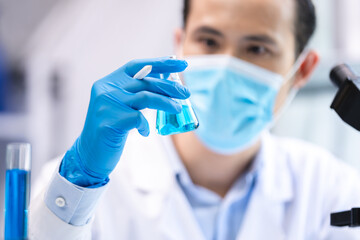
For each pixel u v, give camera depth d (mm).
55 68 2883
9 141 2699
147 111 1800
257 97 1514
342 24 2408
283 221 1619
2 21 2857
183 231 1553
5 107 2754
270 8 1461
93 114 1034
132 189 1618
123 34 2898
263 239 1569
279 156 1773
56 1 2963
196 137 1599
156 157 1683
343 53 2275
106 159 1040
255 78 1499
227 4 1462
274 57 1513
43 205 1077
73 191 1045
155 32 2842
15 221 843
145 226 1557
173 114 1008
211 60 1499
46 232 1068
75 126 2861
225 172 1647
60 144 2816
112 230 1550
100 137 1017
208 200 1617
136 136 1799
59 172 1076
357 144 2213
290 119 2299
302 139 2268
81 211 1065
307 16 1602
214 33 1491
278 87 1543
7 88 2777
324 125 2262
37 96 2844
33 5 2889
